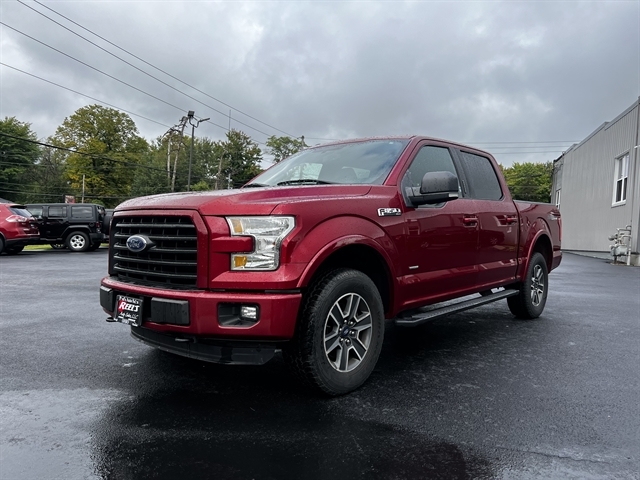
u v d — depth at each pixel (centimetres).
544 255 624
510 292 527
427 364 397
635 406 307
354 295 327
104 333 489
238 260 284
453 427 272
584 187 2264
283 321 280
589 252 2055
